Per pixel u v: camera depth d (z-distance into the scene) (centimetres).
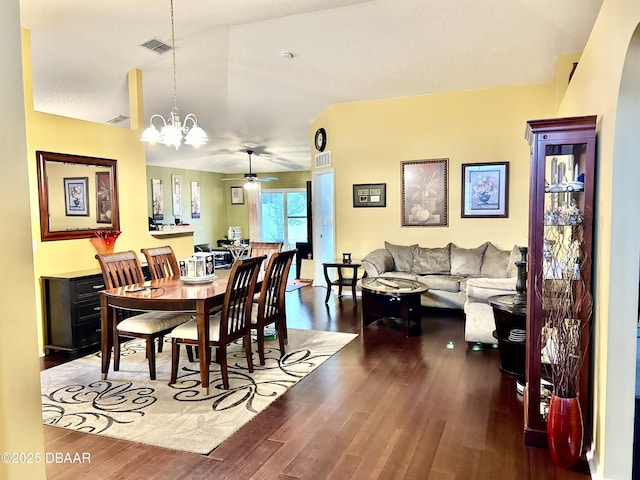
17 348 125
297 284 805
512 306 336
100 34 439
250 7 424
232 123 768
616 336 208
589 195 242
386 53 537
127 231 528
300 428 273
